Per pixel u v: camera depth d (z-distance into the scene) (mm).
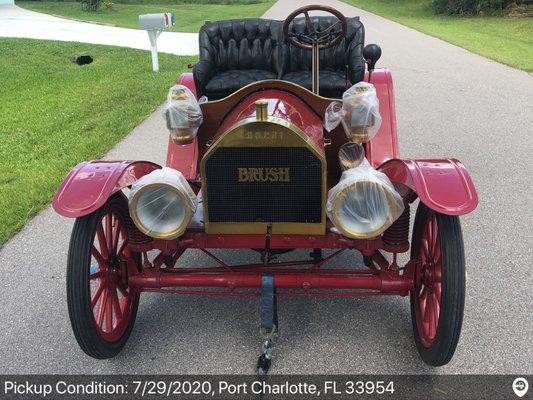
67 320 3443
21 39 15406
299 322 3350
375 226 2592
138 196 2637
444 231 2664
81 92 9688
